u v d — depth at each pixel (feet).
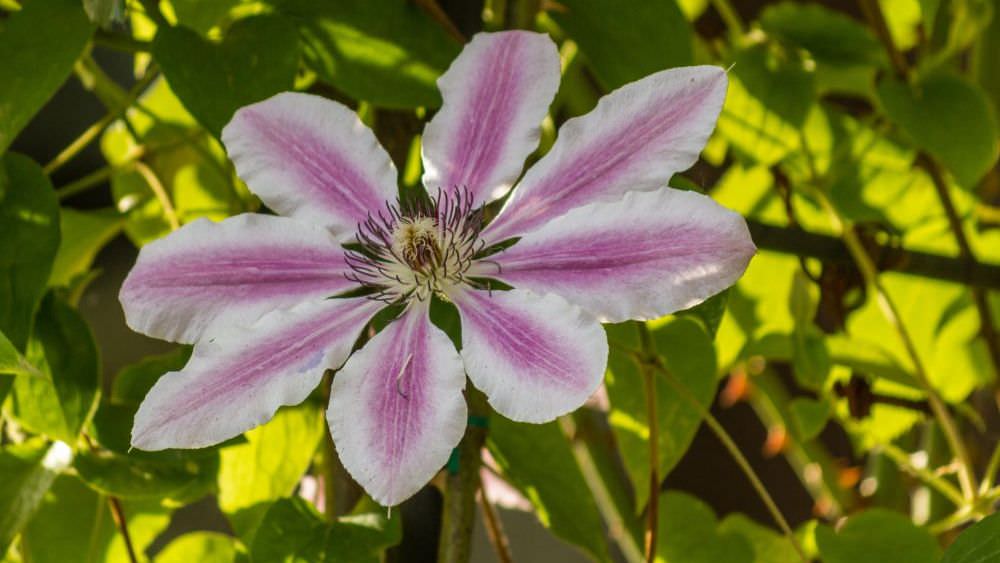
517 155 2.01
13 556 2.57
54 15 2.17
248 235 2.02
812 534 2.58
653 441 2.40
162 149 2.60
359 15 2.29
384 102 2.28
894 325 2.66
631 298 1.89
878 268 2.61
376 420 1.94
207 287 2.00
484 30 2.40
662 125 1.93
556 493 2.43
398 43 2.29
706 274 1.87
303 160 2.05
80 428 2.27
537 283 1.95
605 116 1.96
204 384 1.94
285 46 2.22
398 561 2.36
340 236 2.04
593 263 1.92
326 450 2.42
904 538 2.39
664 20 2.35
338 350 1.99
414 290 2.01
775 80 2.67
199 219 2.01
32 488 2.33
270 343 1.98
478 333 1.95
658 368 2.40
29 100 2.15
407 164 2.45
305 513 2.29
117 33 2.35
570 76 2.74
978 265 2.66
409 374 1.95
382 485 1.90
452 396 1.93
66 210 2.64
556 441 2.44
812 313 2.69
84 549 2.53
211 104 2.18
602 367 1.87
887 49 2.64
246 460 2.45
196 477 2.36
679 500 2.64
